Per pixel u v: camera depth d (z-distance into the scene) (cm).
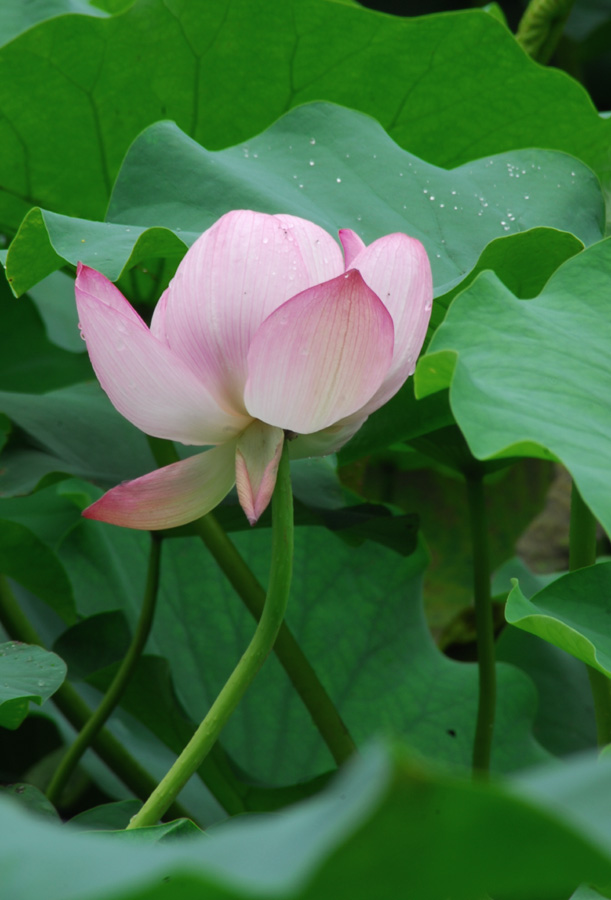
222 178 204
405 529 219
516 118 228
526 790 153
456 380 175
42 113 223
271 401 179
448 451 213
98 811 205
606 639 190
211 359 179
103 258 192
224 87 227
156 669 214
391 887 144
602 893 177
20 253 194
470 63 224
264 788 213
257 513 179
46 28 218
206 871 121
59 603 227
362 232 205
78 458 224
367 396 179
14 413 225
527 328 183
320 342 177
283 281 179
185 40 222
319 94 228
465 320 183
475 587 213
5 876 152
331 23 223
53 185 227
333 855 123
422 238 205
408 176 210
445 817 129
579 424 177
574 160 213
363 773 128
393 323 179
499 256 196
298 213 203
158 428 181
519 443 172
